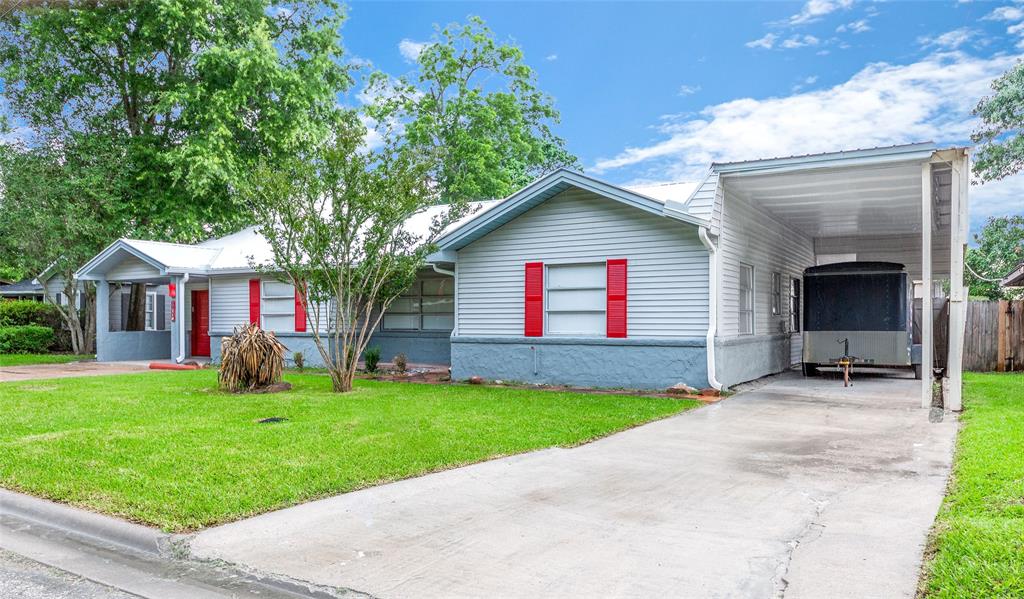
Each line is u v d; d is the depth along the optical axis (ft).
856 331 44.50
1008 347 51.24
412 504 16.20
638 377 38.81
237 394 35.88
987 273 84.69
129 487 17.21
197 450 21.25
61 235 66.18
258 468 19.03
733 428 26.40
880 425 26.99
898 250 63.21
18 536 14.83
